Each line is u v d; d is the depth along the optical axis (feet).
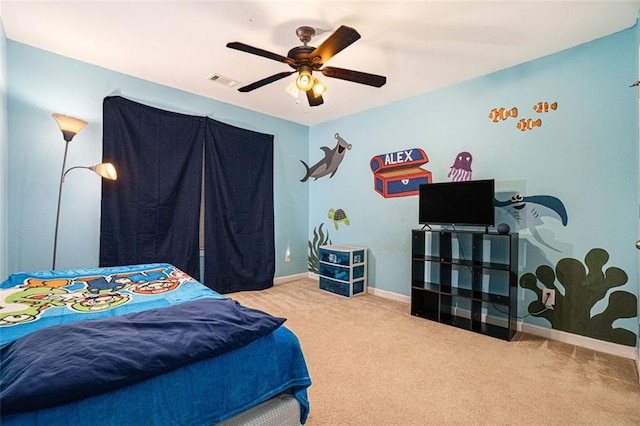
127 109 10.20
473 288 9.29
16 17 7.27
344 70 7.27
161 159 10.98
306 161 16.19
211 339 3.69
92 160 9.67
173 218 11.35
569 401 5.78
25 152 8.57
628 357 7.55
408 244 12.10
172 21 7.39
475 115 10.26
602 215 7.99
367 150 13.53
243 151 13.41
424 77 10.23
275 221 14.87
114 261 9.98
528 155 9.17
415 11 6.89
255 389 3.90
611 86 7.82
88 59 9.33
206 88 11.48
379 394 5.96
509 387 6.23
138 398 3.06
